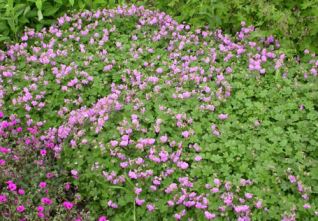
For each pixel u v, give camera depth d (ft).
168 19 6.91
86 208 5.08
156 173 5.06
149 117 5.51
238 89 5.80
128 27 7.00
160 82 5.98
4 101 6.07
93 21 7.18
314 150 5.04
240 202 4.68
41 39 6.99
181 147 5.19
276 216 4.54
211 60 6.21
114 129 5.43
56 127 5.79
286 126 5.35
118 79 6.16
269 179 4.83
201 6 6.72
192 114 5.52
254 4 6.52
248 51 6.27
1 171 5.18
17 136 5.69
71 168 5.36
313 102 5.51
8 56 6.83
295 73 5.96
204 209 4.70
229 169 4.96
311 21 6.26
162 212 4.79
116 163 5.16
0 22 7.02
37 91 6.05
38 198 5.05
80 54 6.51
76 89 6.07
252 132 5.28
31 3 7.22
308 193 4.63
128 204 4.93
